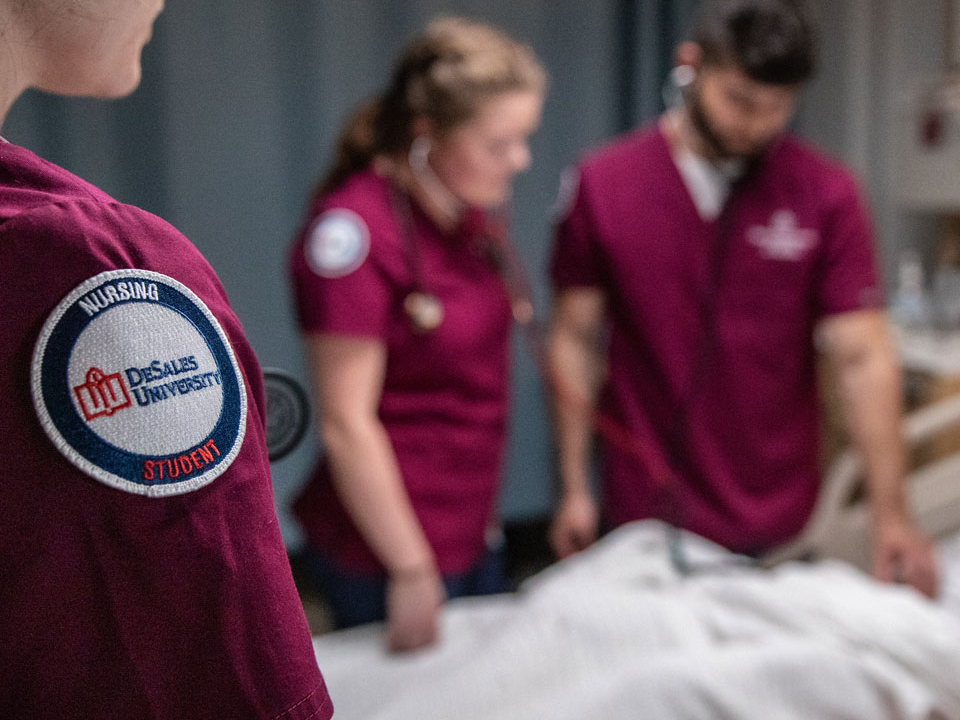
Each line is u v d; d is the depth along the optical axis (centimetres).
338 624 147
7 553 37
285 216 274
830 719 109
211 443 41
